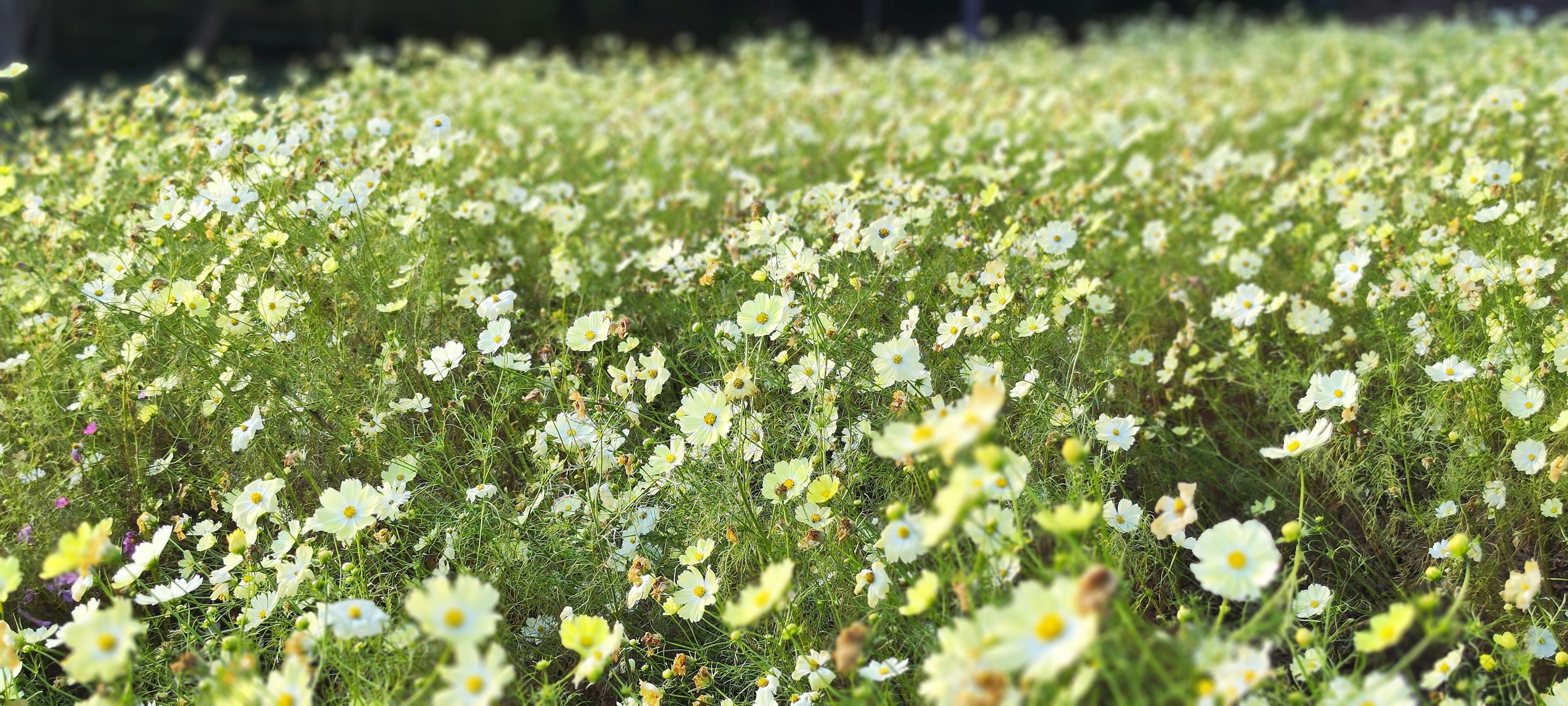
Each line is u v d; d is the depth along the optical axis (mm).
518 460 2982
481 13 16094
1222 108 6051
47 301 3146
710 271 2984
